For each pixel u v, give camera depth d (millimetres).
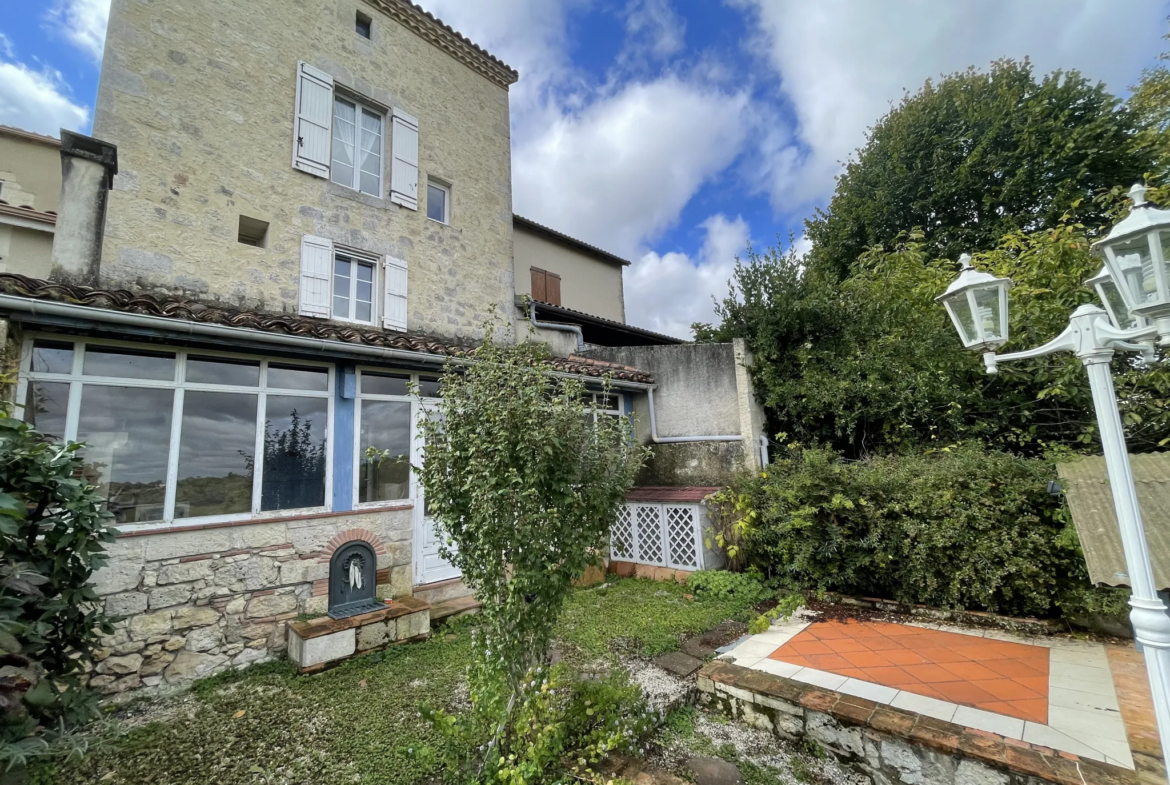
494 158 10445
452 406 3271
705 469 8367
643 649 4863
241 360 5336
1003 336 2727
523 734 2887
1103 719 3219
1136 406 5980
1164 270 2045
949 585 5504
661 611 5949
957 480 5539
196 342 4863
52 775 3098
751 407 8188
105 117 6113
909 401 7195
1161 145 8047
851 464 6691
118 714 3959
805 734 3547
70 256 5289
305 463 5637
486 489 2895
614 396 8922
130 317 4273
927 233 14578
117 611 4234
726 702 4020
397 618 5219
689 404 8711
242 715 3867
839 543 6164
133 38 6406
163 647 4406
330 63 8195
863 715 3332
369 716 3814
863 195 15844
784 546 6590
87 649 3691
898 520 5871
